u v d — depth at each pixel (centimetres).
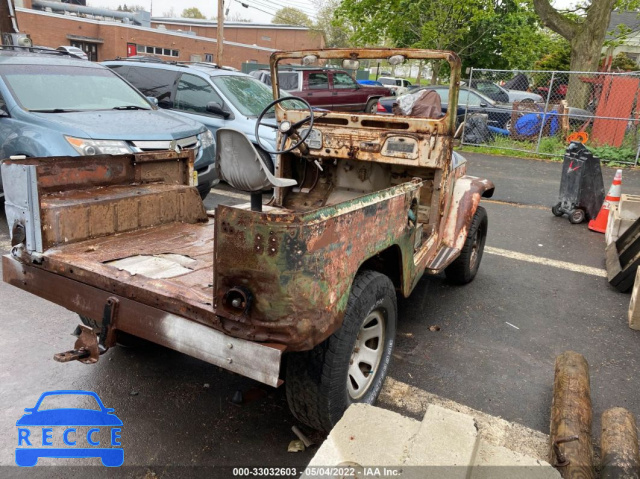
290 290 212
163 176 405
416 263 354
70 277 277
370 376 302
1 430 285
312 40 5072
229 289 219
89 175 348
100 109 647
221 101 804
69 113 606
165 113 700
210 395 326
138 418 301
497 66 2434
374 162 427
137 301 250
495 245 663
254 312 217
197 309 229
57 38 3078
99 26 3247
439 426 177
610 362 385
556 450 241
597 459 274
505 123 1473
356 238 249
